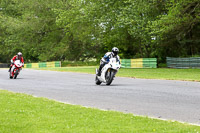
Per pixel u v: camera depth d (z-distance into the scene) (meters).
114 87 56.97
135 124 25.16
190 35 153.50
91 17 149.88
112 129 23.50
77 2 163.38
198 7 119.44
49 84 65.12
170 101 39.28
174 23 120.69
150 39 139.50
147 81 70.50
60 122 26.11
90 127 24.28
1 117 28.33
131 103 38.09
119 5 143.12
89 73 105.75
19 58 83.19
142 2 129.62
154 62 146.38
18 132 23.03
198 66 130.25
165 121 26.38
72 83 67.06
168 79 75.56
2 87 60.66
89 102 39.34
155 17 133.12
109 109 34.16
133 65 153.50
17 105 35.22
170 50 162.38
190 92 48.12
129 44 165.75
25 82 70.88
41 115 29.12
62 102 37.84
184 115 30.38
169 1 124.69
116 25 139.50
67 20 166.38
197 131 22.62
